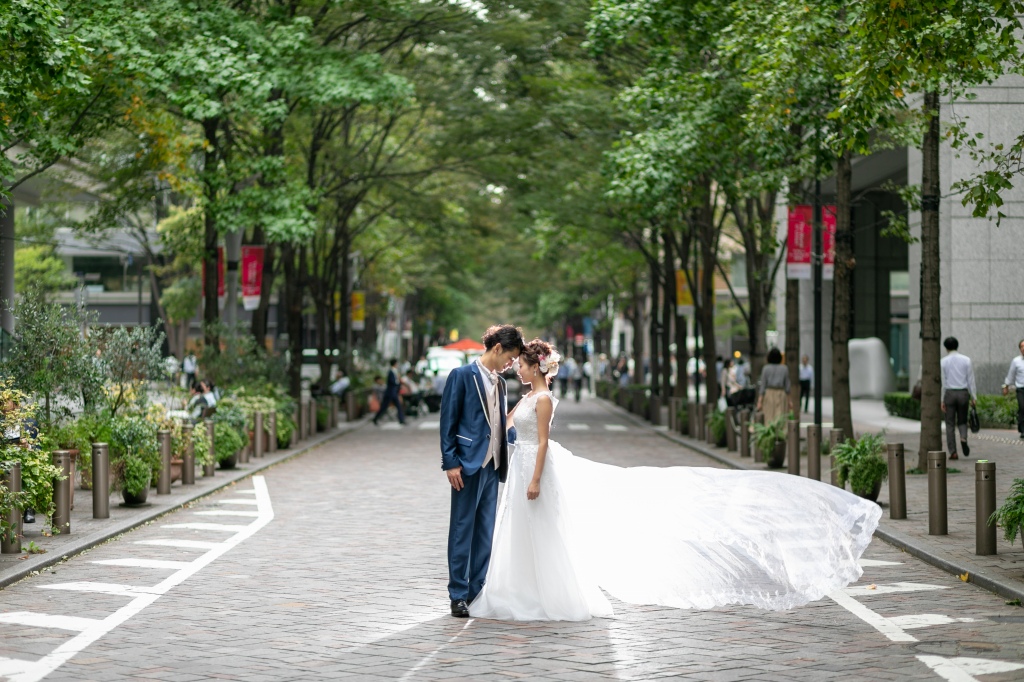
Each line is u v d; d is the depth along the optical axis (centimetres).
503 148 3497
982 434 3036
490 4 3048
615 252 4416
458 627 984
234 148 2928
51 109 2170
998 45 1662
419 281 7181
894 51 1467
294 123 3362
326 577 1229
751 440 2597
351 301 5919
